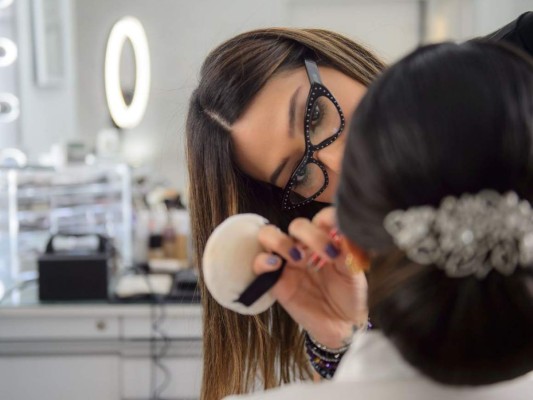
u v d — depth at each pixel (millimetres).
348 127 427
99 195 2031
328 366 702
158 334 1653
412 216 364
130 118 2463
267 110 808
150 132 3170
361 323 673
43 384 1666
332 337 678
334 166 791
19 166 1946
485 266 364
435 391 396
